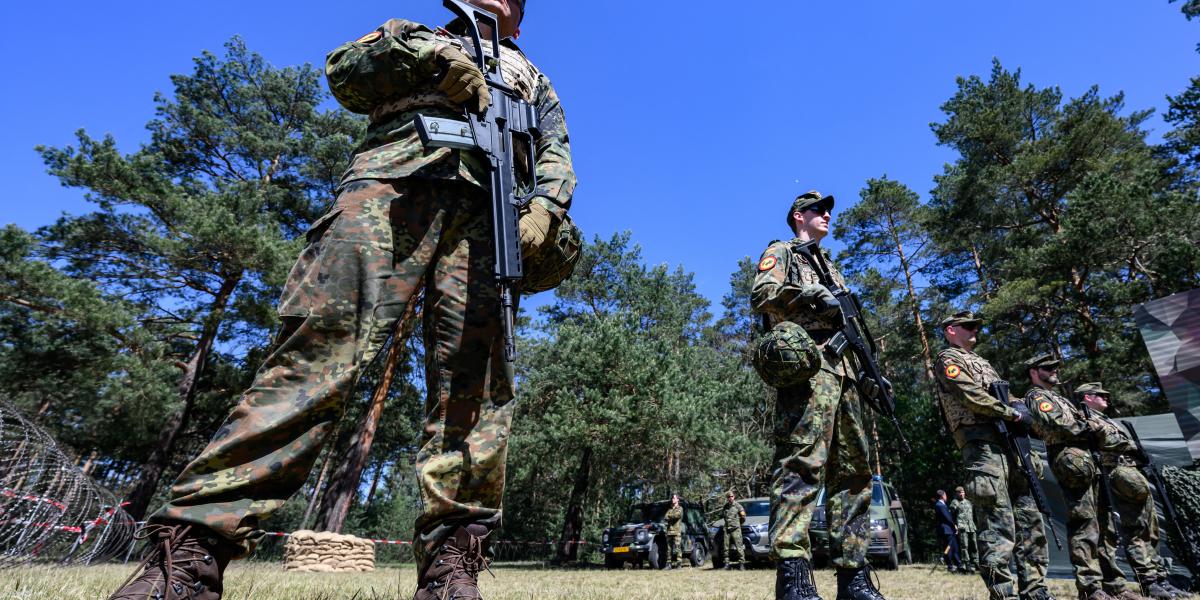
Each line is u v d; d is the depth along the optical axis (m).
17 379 14.48
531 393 18.81
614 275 27.78
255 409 1.49
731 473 25.05
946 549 11.74
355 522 34.00
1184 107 18.83
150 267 17.41
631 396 17.53
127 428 16.14
